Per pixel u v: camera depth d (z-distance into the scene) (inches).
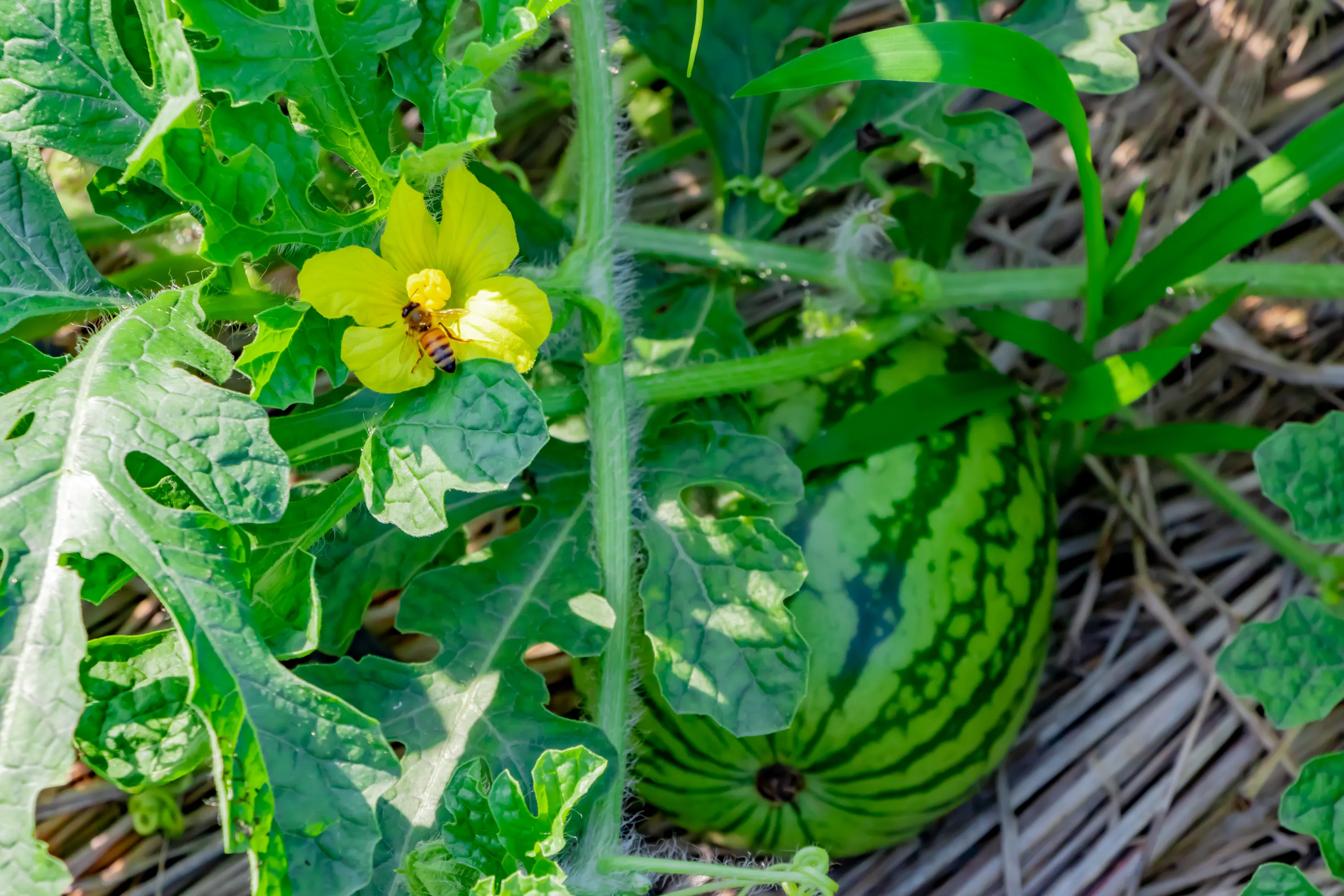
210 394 24.0
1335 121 26.7
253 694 23.5
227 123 24.4
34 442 23.6
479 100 24.3
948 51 25.8
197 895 29.8
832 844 28.1
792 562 26.0
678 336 28.0
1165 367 27.0
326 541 26.7
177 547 23.6
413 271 24.7
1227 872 29.9
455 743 25.6
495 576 26.4
